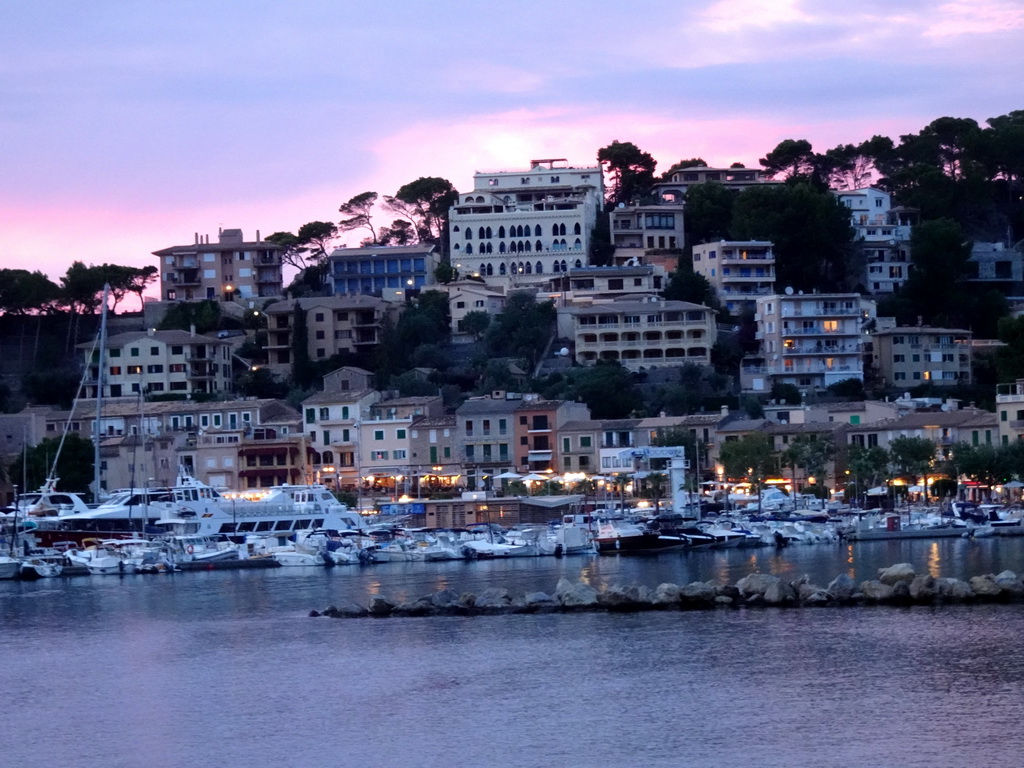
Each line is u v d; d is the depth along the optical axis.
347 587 164.62
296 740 92.94
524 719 95.44
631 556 194.62
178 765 88.75
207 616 142.88
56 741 94.88
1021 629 115.88
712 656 110.56
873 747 86.06
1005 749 84.69
